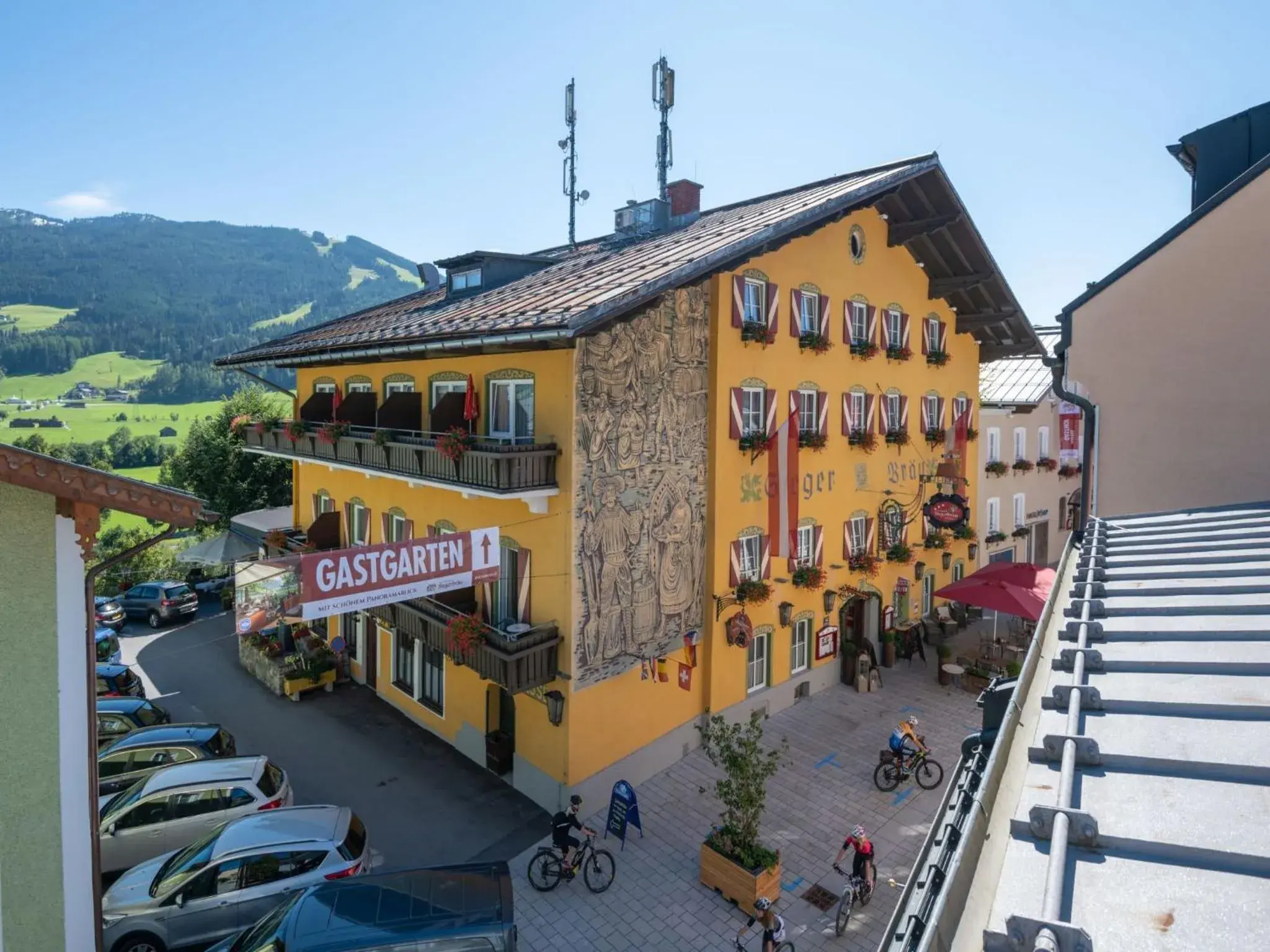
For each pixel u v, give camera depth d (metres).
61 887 7.58
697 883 12.16
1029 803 3.21
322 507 21.12
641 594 14.51
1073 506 32.31
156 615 26.56
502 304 14.67
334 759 16.06
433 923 8.23
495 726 15.73
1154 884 2.65
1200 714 3.78
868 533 20.86
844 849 11.41
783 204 18.05
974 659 21.53
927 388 22.80
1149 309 9.30
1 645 7.25
